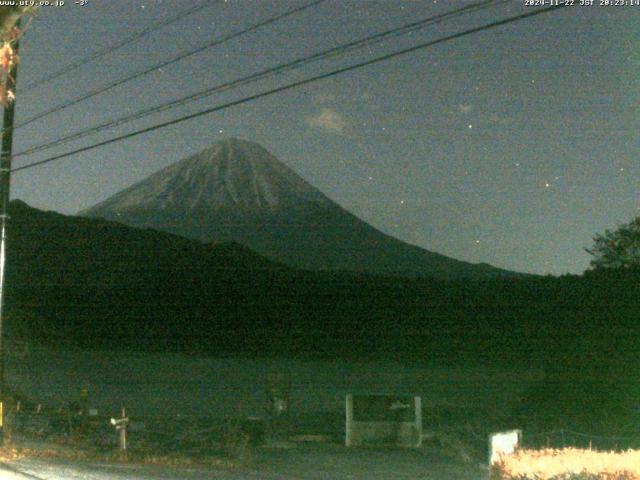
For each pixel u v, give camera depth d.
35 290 89.50
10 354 63.09
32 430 28.66
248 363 67.06
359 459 25.86
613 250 48.88
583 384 36.50
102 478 17.05
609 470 13.16
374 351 68.81
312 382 58.78
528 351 54.81
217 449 26.39
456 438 32.06
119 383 55.97
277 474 20.69
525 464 14.38
